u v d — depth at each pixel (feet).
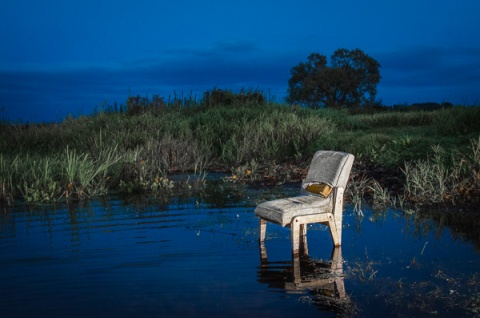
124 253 18.71
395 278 15.43
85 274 16.29
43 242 20.58
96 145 43.98
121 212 26.35
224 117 56.80
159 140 47.03
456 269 16.16
